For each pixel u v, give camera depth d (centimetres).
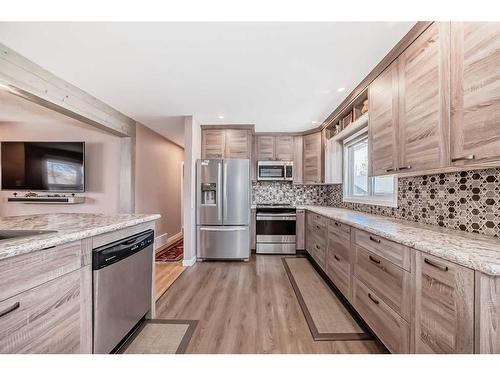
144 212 444
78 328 130
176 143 600
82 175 393
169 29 167
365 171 339
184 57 203
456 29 130
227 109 336
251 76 237
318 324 208
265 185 483
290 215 427
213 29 167
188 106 325
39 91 218
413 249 135
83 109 275
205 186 389
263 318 218
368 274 190
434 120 147
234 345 179
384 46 186
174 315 222
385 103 204
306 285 292
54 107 246
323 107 327
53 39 178
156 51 194
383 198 279
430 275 122
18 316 98
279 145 457
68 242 123
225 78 241
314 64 213
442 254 112
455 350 106
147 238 206
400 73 182
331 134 399
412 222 216
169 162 570
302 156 456
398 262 149
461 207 170
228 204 388
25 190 400
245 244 390
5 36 174
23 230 134
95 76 237
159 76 238
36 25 162
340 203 409
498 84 108
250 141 415
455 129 131
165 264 376
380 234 167
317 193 478
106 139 401
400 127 183
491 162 113
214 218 388
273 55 199
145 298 204
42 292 109
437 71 144
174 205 603
